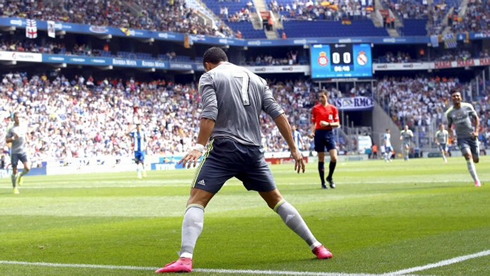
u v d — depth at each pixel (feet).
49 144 162.30
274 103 20.74
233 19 234.38
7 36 182.09
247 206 42.98
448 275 17.04
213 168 19.74
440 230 26.71
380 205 39.27
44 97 172.55
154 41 217.97
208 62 20.99
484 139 208.74
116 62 193.57
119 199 54.75
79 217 39.65
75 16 185.68
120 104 189.26
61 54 181.27
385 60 228.22
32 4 180.14
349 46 217.15
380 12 236.84
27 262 22.33
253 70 224.12
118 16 198.39
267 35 230.89
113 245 26.27
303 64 224.74
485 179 63.98
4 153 153.07
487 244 22.25
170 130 192.85
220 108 19.95
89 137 172.96
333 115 58.13
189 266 19.03
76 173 155.33
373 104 219.00
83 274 19.45
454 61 226.17
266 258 21.52
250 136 20.12
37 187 82.89
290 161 198.80
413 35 234.79
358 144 207.00
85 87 187.21
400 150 217.56
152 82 206.59
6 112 160.15
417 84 231.30
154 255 23.20
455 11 238.89
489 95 218.38
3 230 33.50
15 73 178.91
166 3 221.05
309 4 240.53
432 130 207.21
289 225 20.75
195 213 19.43
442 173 80.79
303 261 20.43
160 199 53.57
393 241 24.09
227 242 25.90
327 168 118.11
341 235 26.48
